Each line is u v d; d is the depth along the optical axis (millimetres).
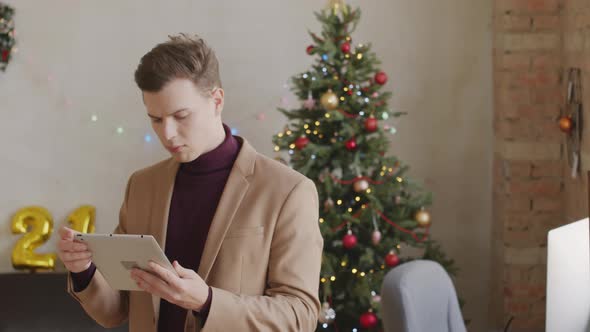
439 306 2395
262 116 4477
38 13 4426
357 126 3738
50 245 4504
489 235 4586
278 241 1804
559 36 4074
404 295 2195
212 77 1762
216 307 1669
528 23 4094
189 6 4445
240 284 1786
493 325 4492
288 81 4465
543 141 4129
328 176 3754
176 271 1642
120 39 4445
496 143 4391
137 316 1896
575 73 3764
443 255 4035
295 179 1854
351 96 3764
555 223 4148
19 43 4430
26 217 4441
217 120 1846
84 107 4469
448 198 4578
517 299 4191
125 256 1659
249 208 1822
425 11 4488
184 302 1655
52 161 4492
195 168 1875
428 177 4566
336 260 3760
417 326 2199
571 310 2078
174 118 1735
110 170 4500
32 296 4188
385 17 4492
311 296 1789
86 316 4160
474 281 4605
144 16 4438
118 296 1979
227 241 1797
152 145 4492
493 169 4500
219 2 4445
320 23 4457
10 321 4121
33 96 4461
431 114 4535
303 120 3904
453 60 4512
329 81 3707
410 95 4531
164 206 1879
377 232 3729
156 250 1606
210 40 4461
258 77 4477
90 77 4461
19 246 4371
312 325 1796
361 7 4484
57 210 4512
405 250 4527
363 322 3678
